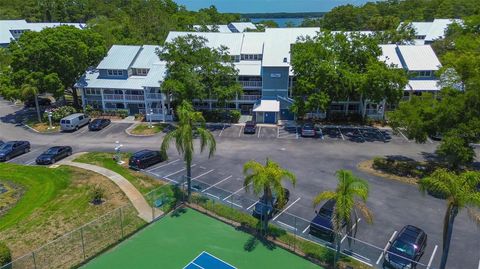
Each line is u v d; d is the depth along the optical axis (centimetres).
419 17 13050
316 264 2639
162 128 5656
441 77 4462
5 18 13400
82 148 4866
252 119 6125
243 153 4650
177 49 5778
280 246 2847
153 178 3934
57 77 5950
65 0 14262
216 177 3959
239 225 3139
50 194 3594
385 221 3111
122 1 16762
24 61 5878
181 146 3306
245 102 6369
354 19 12825
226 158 4484
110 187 3722
